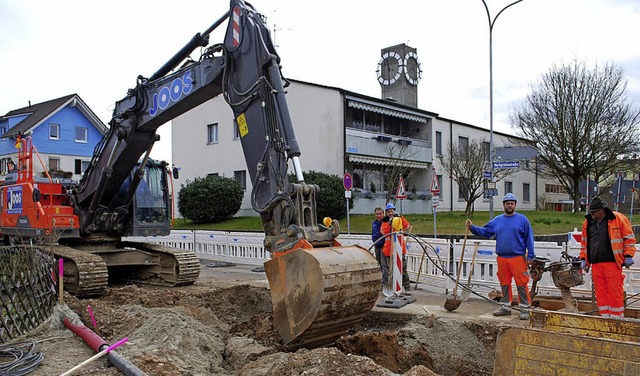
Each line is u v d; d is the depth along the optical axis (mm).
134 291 10219
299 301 5809
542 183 46469
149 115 9078
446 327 7387
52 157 35406
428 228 22094
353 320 6133
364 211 27125
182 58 8523
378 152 28469
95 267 9859
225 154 29547
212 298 9406
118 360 4926
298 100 26438
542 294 9531
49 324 6613
